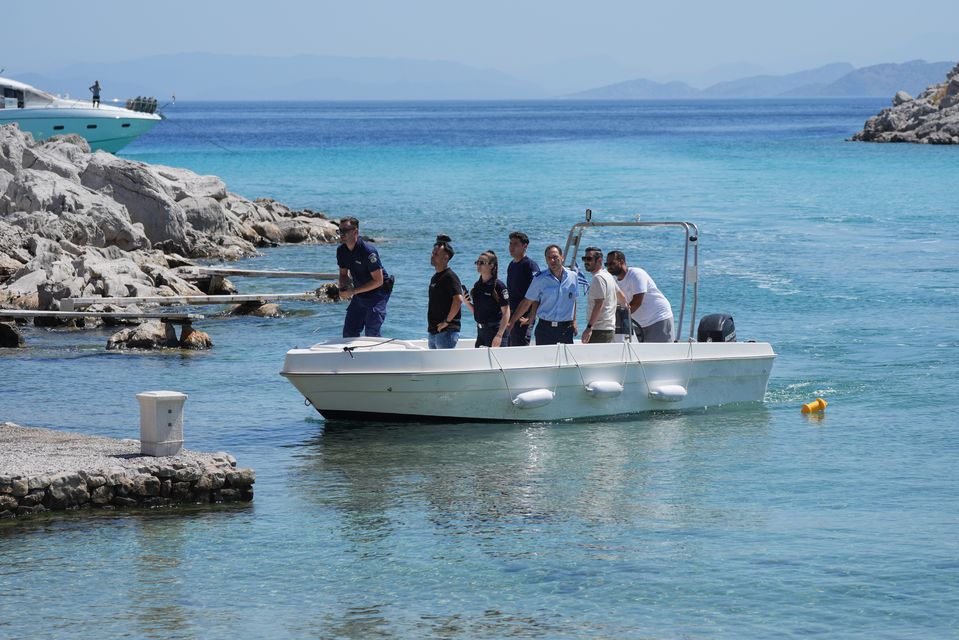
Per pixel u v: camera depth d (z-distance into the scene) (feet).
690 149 345.72
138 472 38.42
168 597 31.17
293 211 152.15
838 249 121.39
